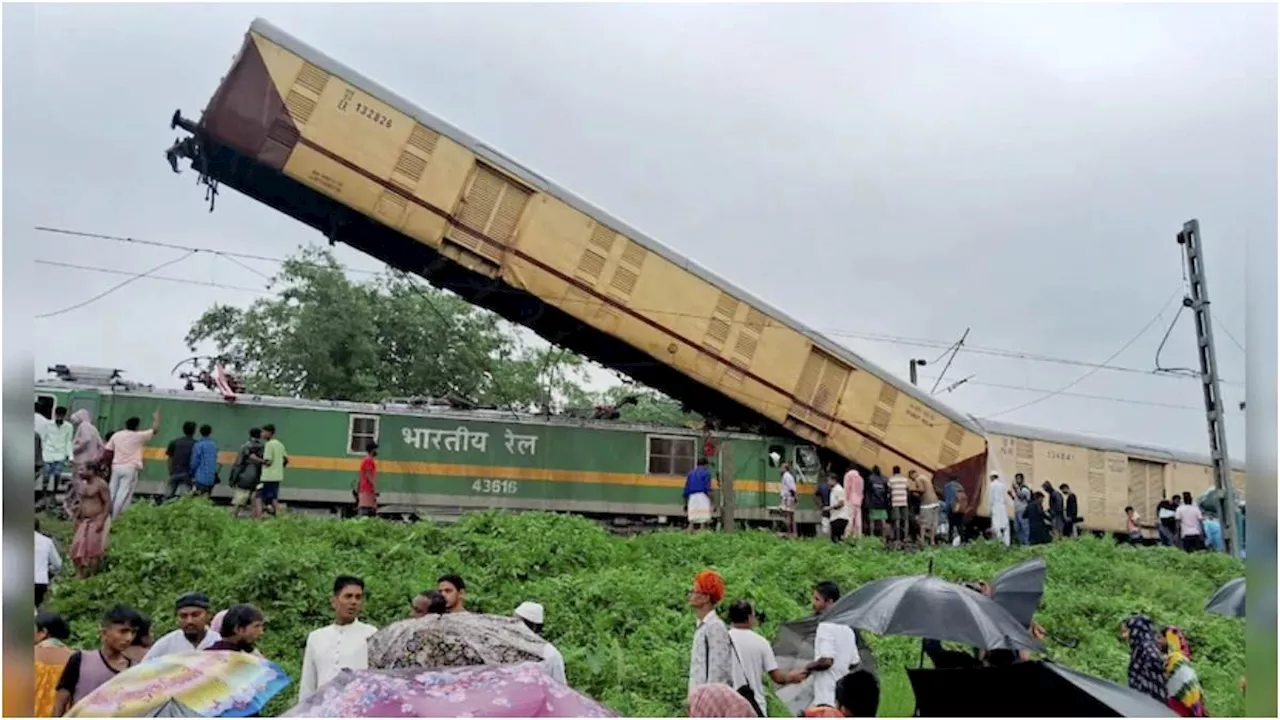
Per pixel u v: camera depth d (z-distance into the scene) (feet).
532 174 70.44
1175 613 55.57
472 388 121.39
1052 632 51.65
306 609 43.73
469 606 46.60
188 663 18.57
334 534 53.98
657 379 82.58
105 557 46.47
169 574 46.14
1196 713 25.39
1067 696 17.01
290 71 64.23
